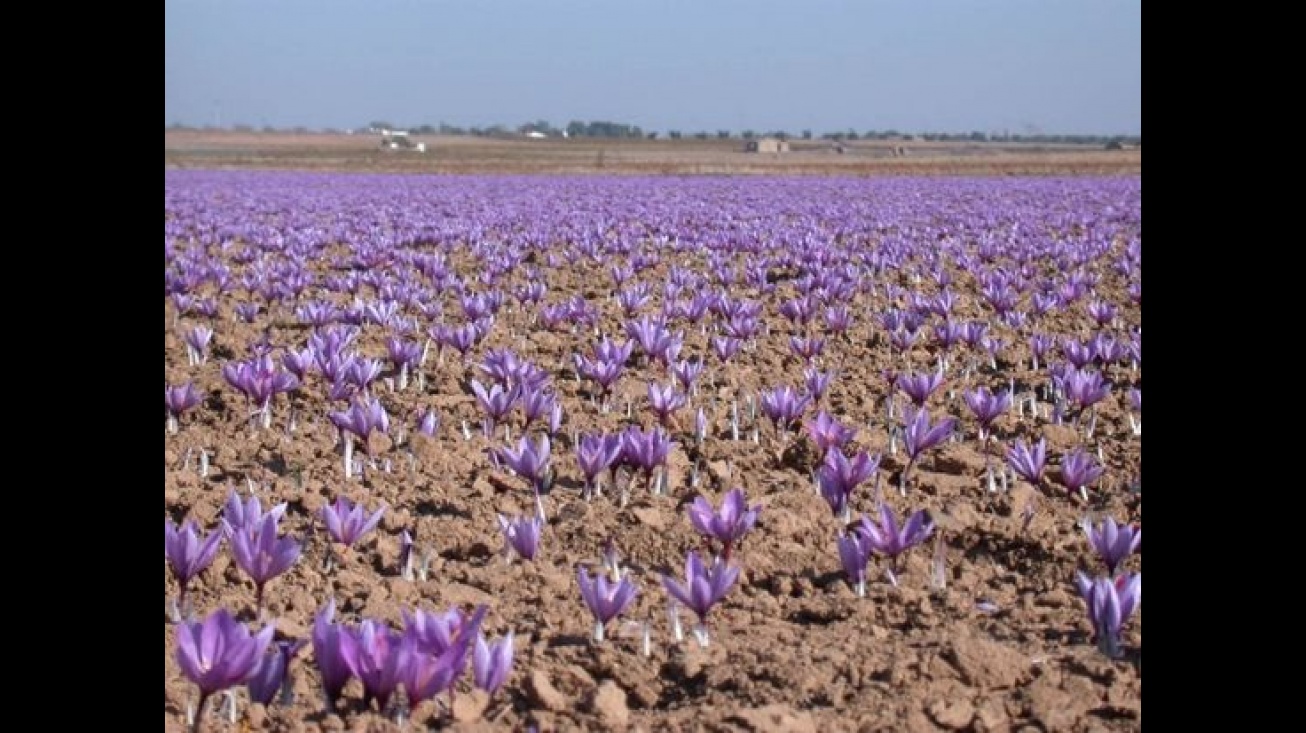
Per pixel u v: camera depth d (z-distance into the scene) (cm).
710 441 739
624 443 614
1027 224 2598
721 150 10500
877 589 492
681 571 522
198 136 15075
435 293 1526
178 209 3200
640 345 1028
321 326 1188
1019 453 605
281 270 1580
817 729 360
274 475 685
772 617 470
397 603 477
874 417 831
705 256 2009
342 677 356
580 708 379
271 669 361
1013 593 490
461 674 396
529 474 574
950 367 1031
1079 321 1284
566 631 452
